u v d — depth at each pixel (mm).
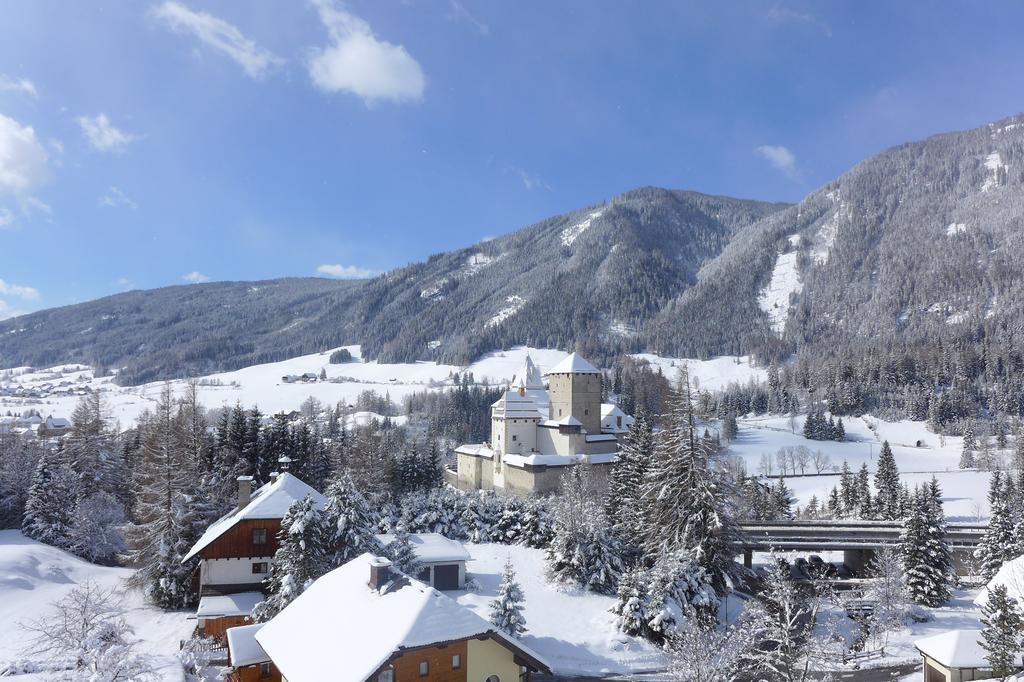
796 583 63094
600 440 107188
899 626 52281
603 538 57688
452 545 57688
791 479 151750
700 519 52312
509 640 27734
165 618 49781
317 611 30891
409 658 26547
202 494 61250
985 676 36719
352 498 45281
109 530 72125
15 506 78750
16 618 48594
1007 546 65375
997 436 177750
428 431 190625
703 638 37188
